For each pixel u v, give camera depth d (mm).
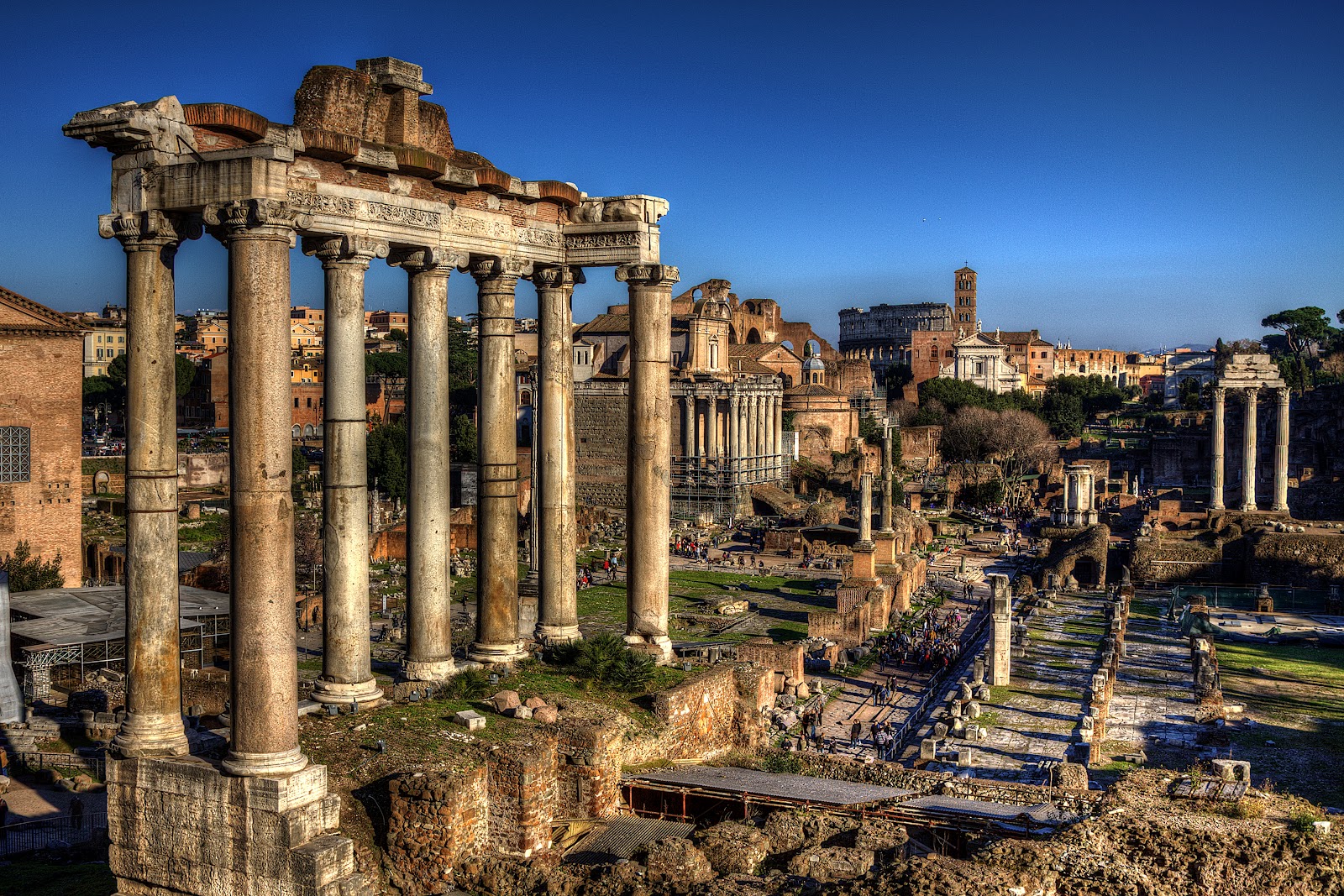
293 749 23688
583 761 27484
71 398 88812
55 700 51938
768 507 152625
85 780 40781
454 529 105688
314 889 22422
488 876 23703
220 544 85562
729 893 22594
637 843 25938
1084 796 30625
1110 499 162375
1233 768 32719
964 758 49844
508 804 25281
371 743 26266
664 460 35312
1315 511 143375
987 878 22844
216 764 24000
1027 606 94375
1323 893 24812
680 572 108750
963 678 69562
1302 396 186250
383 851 23953
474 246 31609
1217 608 97062
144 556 24984
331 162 27344
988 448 194500
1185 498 164000
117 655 56719
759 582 102875
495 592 33594
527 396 170125
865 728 57875
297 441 199125
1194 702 62375
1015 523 150125
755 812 28203
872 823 26844
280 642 23422
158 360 24828
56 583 80125
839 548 119250
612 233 34250
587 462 151875
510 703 29000
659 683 33188
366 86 28656
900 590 90812
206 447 170500
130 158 24656
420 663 31016
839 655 74938
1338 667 74125
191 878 23781
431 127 30844
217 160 23875
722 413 158000
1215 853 25516
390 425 131250
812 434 187000
